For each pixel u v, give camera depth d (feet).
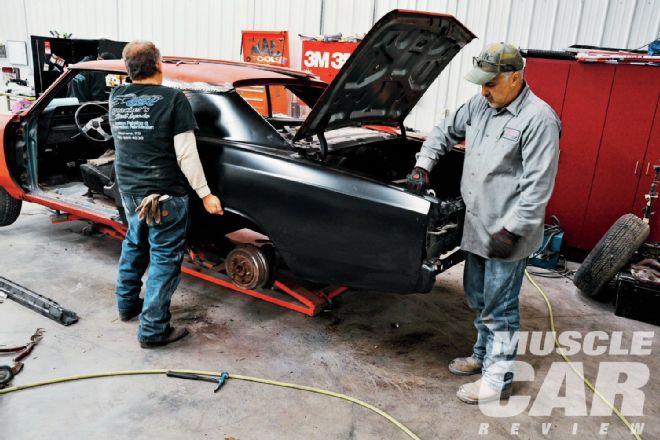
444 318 10.68
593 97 13.53
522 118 6.82
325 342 9.48
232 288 10.55
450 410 7.77
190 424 7.08
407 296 11.61
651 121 12.99
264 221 8.68
